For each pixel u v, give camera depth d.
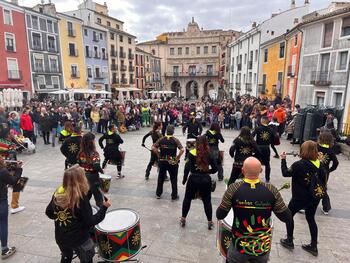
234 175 5.70
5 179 3.80
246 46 36.06
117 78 45.53
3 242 3.87
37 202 5.80
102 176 5.13
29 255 3.96
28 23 29.08
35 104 15.12
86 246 2.85
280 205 2.56
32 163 8.98
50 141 12.93
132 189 6.55
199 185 4.43
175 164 5.72
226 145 11.70
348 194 6.31
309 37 19.67
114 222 3.41
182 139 13.33
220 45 57.31
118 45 45.31
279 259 3.85
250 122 15.59
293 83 22.22
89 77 38.97
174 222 4.92
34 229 4.68
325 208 5.21
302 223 4.89
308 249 4.02
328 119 10.20
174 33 60.25
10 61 27.48
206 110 18.70
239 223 2.59
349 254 3.99
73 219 2.74
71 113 14.60
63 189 2.75
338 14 16.25
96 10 44.41
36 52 30.28
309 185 3.76
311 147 3.77
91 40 38.81
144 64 54.50
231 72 45.62
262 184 2.60
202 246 4.17
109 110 15.68
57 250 4.08
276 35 30.20
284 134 14.33
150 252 4.02
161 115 18.17
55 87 33.09
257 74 31.16
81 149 4.61
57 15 32.78
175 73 61.41
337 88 16.91
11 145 7.32
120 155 7.27
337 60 16.94
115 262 3.28
